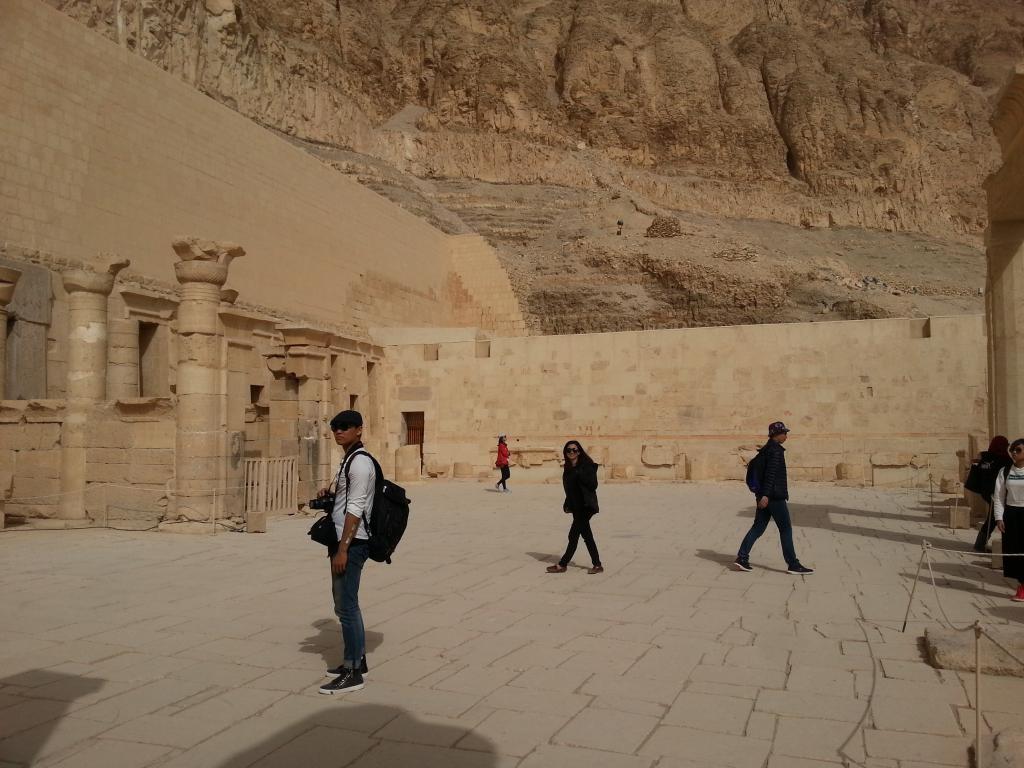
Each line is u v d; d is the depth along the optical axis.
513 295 45.12
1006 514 8.75
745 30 111.44
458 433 29.16
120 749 4.60
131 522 14.78
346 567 5.70
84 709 5.24
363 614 7.88
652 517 16.38
